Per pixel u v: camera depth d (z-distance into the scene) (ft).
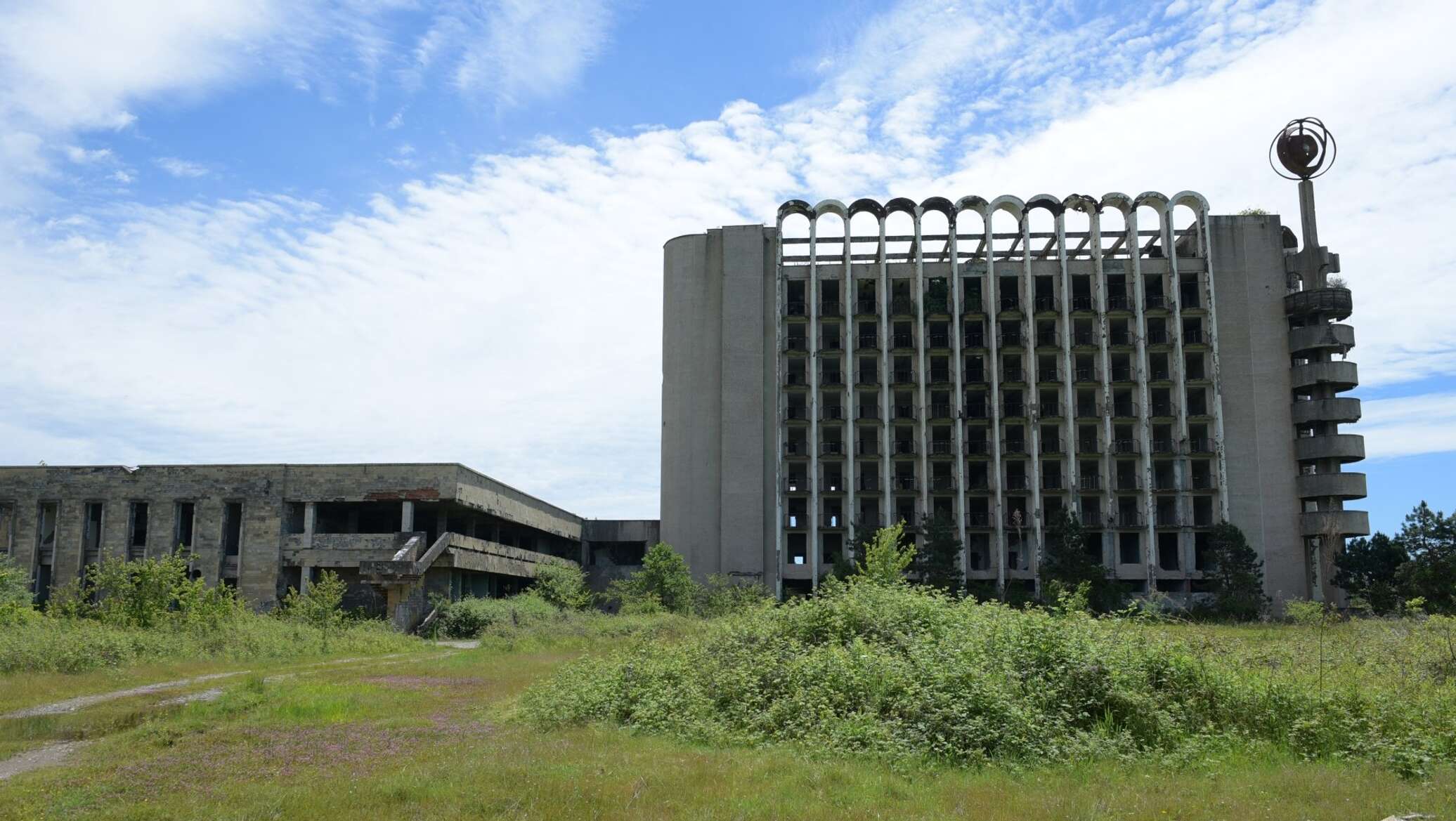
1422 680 61.57
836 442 250.57
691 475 253.44
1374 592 193.36
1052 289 250.98
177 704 73.46
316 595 152.56
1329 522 226.58
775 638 68.08
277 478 185.68
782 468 242.99
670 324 264.31
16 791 42.32
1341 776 42.83
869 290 255.70
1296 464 237.86
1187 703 52.80
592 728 56.85
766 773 43.47
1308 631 103.09
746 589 216.13
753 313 254.27
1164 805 37.76
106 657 102.99
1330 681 56.80
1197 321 244.01
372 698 74.64
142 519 204.95
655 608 192.13
